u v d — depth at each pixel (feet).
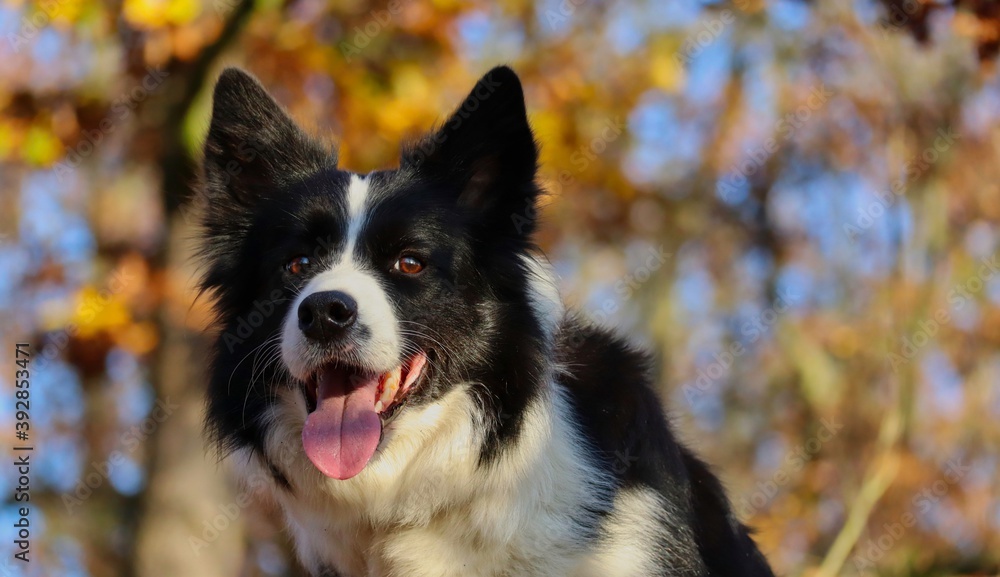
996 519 59.93
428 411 16.25
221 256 17.76
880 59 38.40
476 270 16.83
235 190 18.04
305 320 15.37
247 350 16.94
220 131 17.85
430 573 16.44
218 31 28.40
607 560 15.90
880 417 58.75
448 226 16.74
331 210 16.67
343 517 16.53
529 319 16.78
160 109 30.53
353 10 35.83
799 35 50.34
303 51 34.45
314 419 15.70
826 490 58.34
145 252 34.35
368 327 15.43
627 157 53.01
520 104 16.93
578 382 17.33
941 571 29.01
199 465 27.86
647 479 16.84
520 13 44.57
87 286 36.22
